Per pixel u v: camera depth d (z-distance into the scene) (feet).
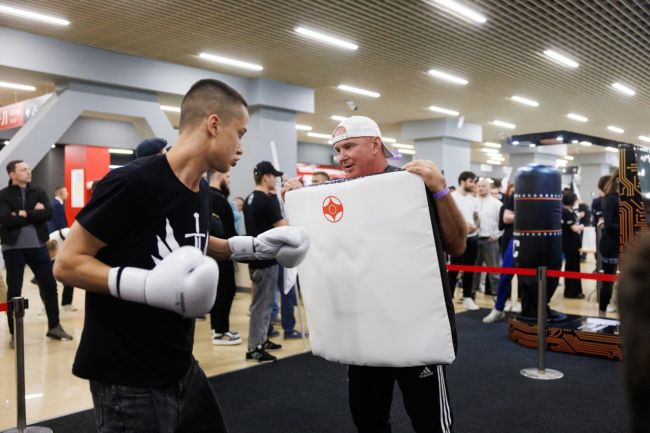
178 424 4.88
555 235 16.07
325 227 5.98
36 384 12.47
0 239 16.22
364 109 39.68
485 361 13.97
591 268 36.65
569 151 70.74
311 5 19.29
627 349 1.51
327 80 30.45
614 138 57.21
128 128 39.04
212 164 4.81
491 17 20.85
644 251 1.53
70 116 23.45
